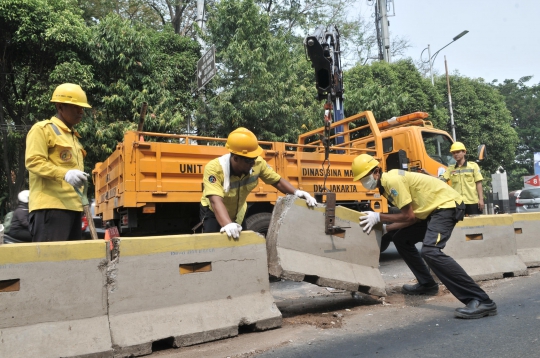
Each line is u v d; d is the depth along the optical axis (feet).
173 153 18.29
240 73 42.93
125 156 17.26
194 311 11.57
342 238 14.73
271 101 42.04
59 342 9.80
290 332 12.14
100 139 37.50
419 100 65.16
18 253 9.73
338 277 14.12
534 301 14.51
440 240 13.61
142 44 39.65
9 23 37.96
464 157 23.38
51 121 11.74
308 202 13.97
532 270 19.95
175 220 19.76
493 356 9.84
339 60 29.27
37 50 40.29
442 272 13.43
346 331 12.12
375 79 63.10
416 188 14.11
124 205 17.17
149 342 10.61
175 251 11.55
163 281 11.32
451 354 10.04
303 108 45.57
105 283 10.64
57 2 40.57
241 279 12.50
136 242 11.08
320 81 27.66
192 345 11.23
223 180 12.63
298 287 19.58
